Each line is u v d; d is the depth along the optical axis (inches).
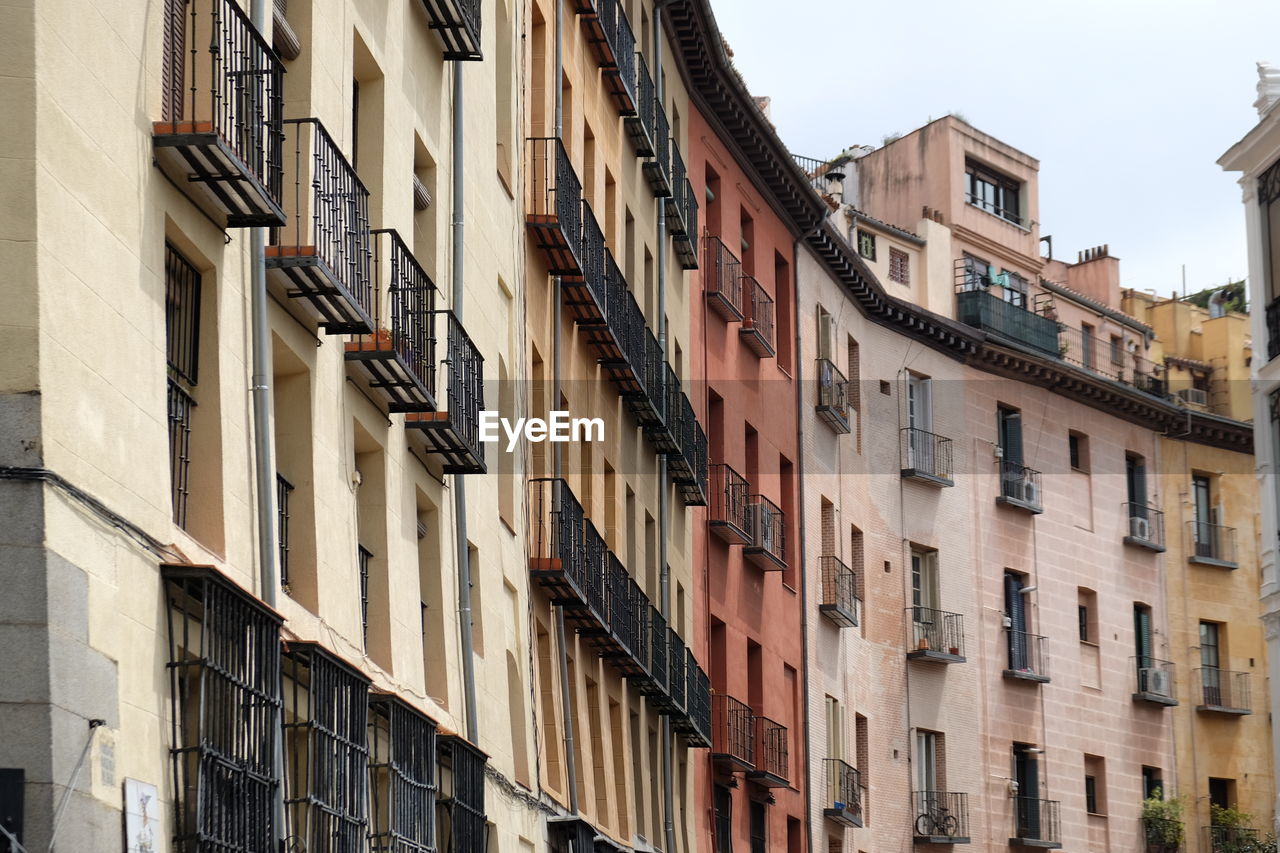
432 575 1081.4
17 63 607.5
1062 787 2687.0
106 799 607.5
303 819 763.4
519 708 1301.7
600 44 1609.3
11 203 600.7
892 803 2433.6
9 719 578.2
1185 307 3277.6
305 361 860.0
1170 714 2898.6
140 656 640.4
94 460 624.4
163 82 696.4
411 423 1011.3
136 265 666.2
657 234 1854.1
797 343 2305.6
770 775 2048.5
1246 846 2856.8
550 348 1439.5
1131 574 2888.8
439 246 1098.7
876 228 2714.1
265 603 707.4
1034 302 2950.3
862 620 2425.0
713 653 2007.9
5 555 585.6
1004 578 2677.2
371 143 982.4
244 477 770.8
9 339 595.5
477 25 1112.8
